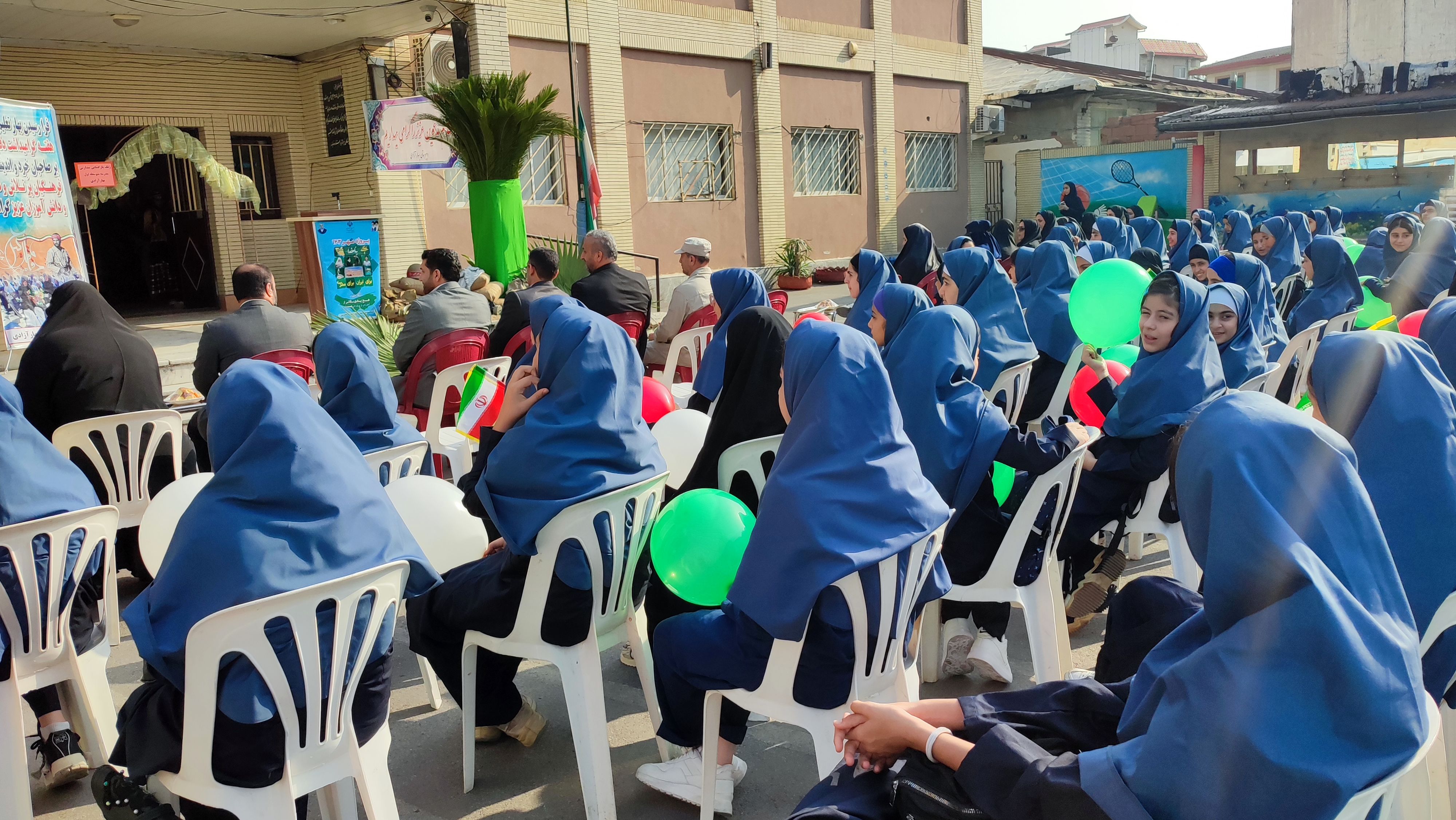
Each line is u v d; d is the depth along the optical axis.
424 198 12.69
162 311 12.51
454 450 5.44
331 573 2.26
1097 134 21.92
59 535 2.83
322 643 2.29
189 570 2.20
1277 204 19.83
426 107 11.14
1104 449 3.86
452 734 3.45
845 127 18.47
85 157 11.89
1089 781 1.58
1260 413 1.54
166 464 4.60
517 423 3.05
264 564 2.19
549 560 2.80
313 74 12.66
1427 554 2.17
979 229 11.24
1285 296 9.12
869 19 18.66
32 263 7.64
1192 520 1.59
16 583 2.76
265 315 5.49
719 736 2.81
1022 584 3.33
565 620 2.82
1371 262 8.91
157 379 4.62
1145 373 3.74
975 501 3.33
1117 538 3.88
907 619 2.56
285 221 12.91
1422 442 2.20
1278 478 1.50
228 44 11.81
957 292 5.56
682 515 2.77
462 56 12.28
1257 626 1.47
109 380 4.41
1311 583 1.42
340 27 11.41
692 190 16.19
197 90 12.02
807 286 17.12
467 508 3.29
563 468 2.79
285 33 11.48
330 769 2.34
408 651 4.12
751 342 3.57
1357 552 1.50
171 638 2.19
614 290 7.39
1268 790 1.41
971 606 3.76
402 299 10.32
